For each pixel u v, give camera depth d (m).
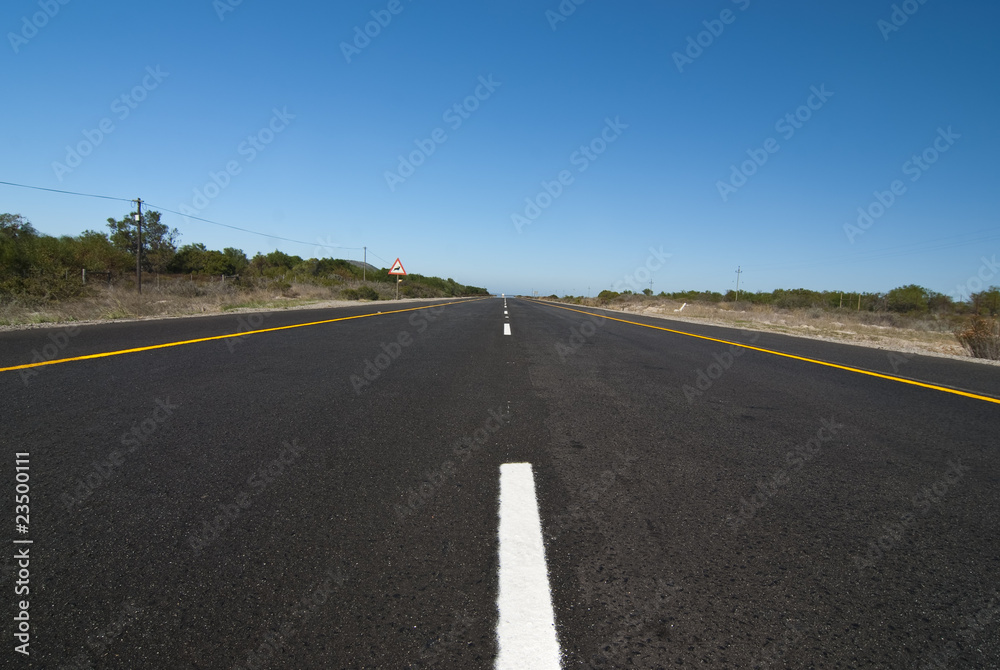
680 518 2.18
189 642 1.38
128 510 2.16
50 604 1.52
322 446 3.07
